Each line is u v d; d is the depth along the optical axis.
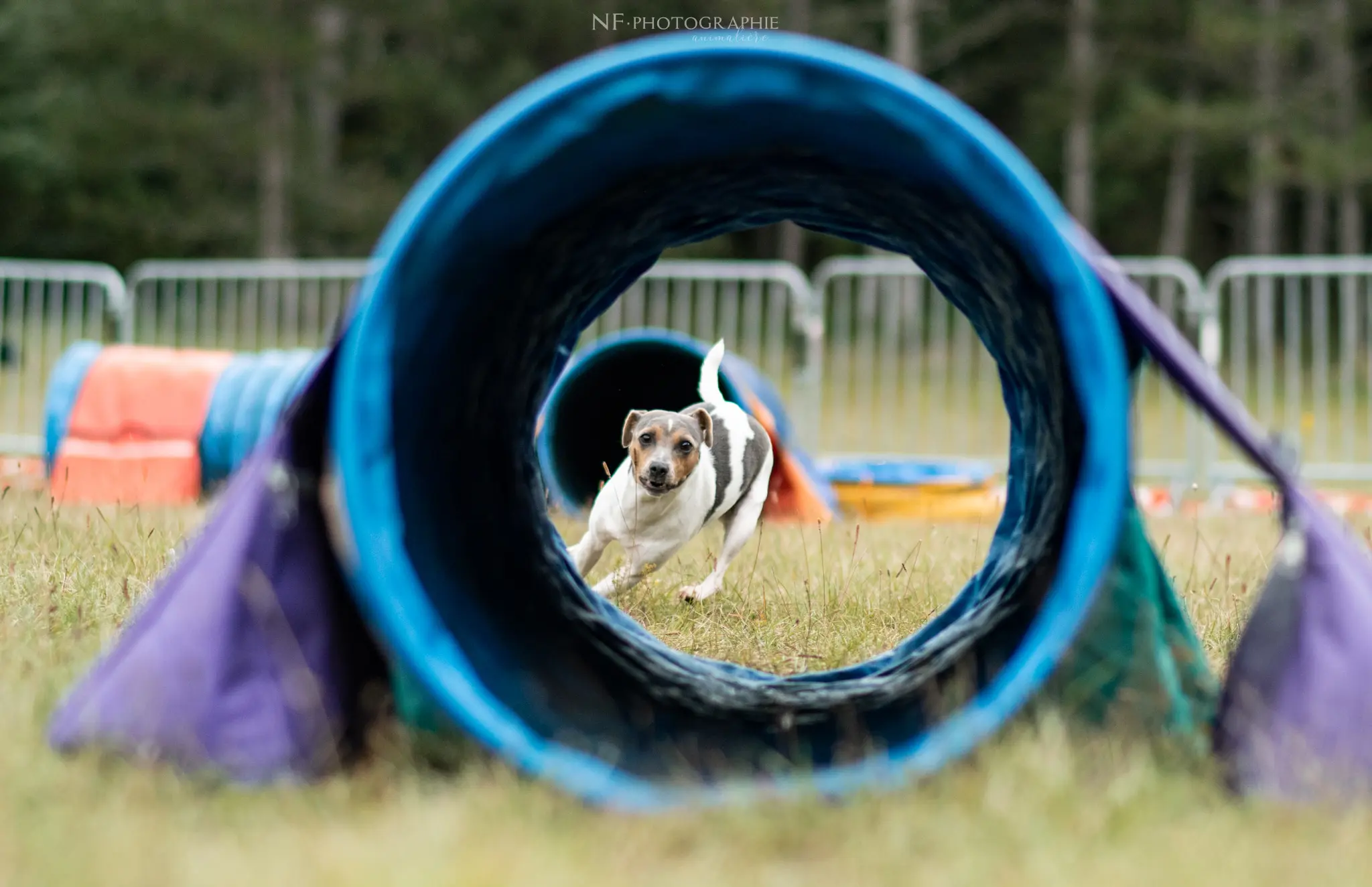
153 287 12.45
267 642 2.66
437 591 2.91
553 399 6.78
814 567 5.36
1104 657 2.90
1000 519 4.23
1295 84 24.42
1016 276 3.01
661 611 4.84
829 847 2.28
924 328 13.54
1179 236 24.92
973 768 2.46
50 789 2.43
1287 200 28.69
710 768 2.92
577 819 2.34
